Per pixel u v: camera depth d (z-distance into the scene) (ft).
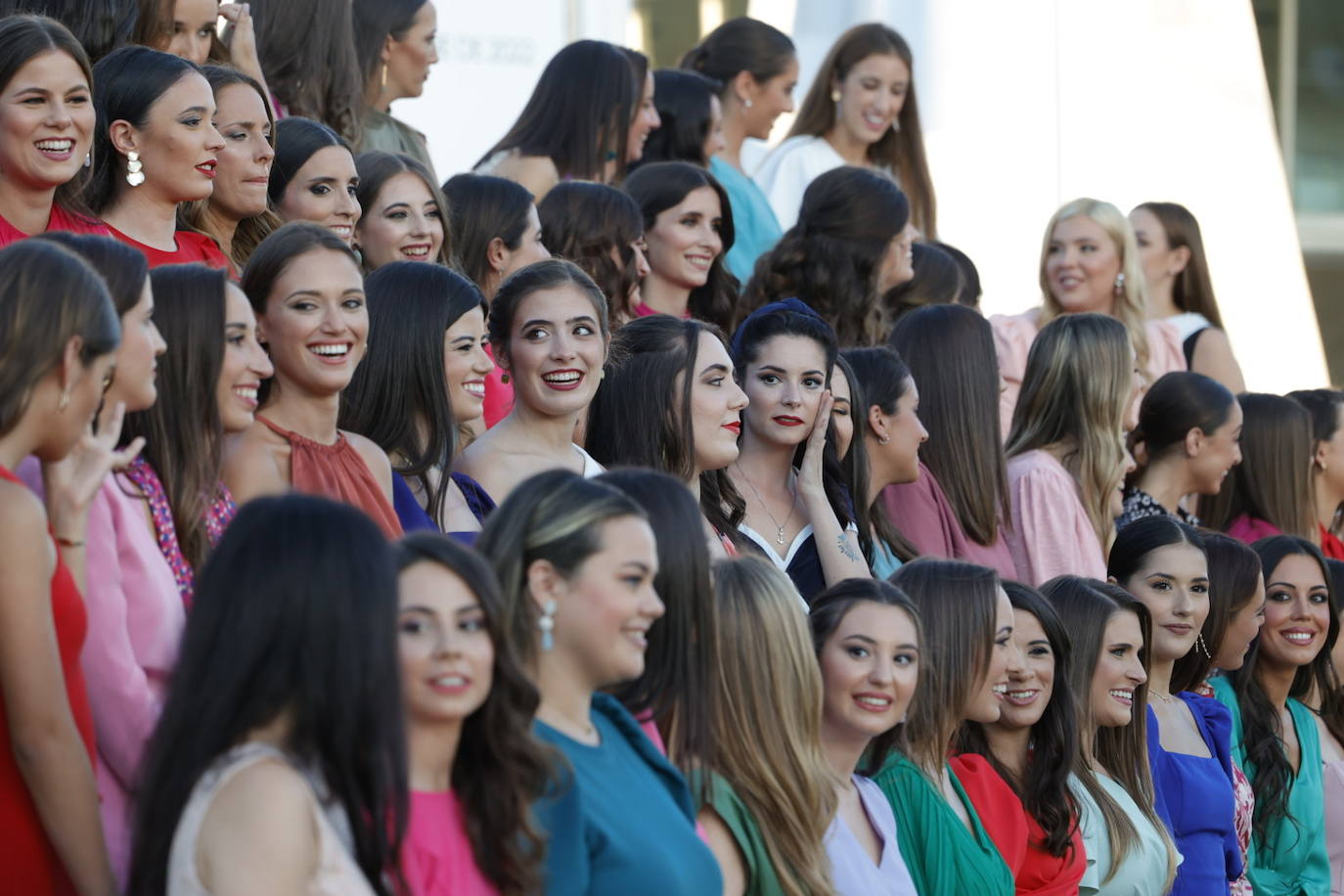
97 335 31.68
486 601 30.68
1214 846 57.06
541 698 33.60
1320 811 64.28
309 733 27.66
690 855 33.99
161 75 47.96
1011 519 61.93
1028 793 49.47
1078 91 98.43
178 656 28.22
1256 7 137.28
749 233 77.87
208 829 26.99
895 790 44.62
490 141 88.07
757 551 51.78
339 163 53.88
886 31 83.71
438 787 31.01
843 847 41.11
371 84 69.00
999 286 94.43
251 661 27.53
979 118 94.53
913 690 42.70
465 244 57.16
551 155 68.80
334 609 27.68
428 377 44.78
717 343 50.42
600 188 60.85
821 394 53.21
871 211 66.33
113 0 52.75
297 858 27.04
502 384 55.83
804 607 42.70
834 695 42.09
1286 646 63.98
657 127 74.84
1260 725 63.10
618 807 33.32
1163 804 55.93
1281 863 62.80
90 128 45.83
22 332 31.07
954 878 43.96
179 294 36.40
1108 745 54.60
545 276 47.37
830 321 66.13
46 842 30.89
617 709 35.47
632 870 32.71
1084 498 63.46
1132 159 99.96
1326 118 137.69
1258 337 107.96
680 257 65.00
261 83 55.47
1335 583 67.92
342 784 27.78
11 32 44.86
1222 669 63.31
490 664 30.68
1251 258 107.04
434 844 30.32
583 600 33.19
